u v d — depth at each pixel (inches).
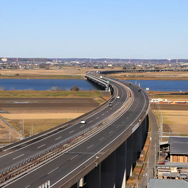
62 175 2239.2
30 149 2928.2
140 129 4441.4
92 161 2568.9
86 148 2987.2
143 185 3351.4
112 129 3922.2
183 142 4185.5
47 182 1957.4
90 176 2696.9
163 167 3700.8
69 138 3255.4
